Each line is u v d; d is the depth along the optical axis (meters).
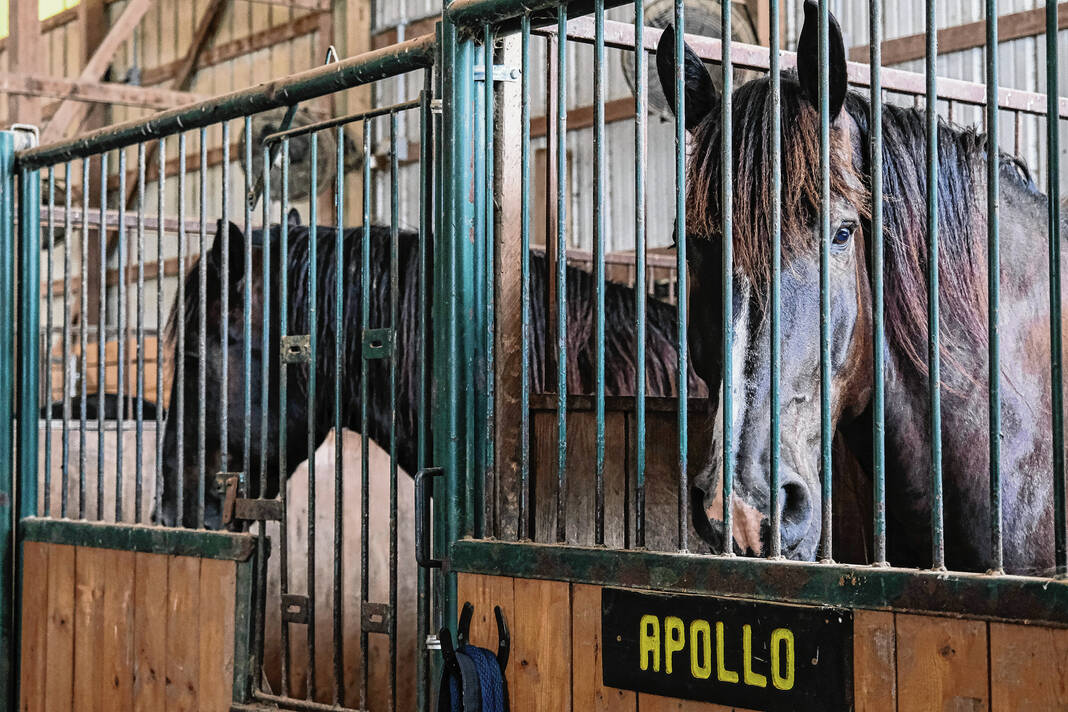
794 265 1.81
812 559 1.84
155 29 12.67
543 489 2.49
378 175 10.07
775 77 1.68
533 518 2.49
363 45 10.43
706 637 1.66
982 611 1.38
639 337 1.83
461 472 2.12
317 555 4.43
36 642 3.12
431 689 2.18
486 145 2.11
